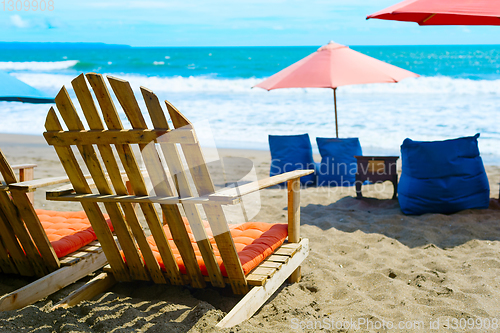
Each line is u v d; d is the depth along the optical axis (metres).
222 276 2.42
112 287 2.74
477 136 4.34
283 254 2.70
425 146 4.25
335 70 5.23
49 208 4.97
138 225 2.39
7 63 36.50
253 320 2.32
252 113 13.54
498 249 3.35
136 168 2.17
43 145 9.30
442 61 34.97
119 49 58.66
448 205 4.25
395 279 2.94
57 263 2.71
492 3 3.54
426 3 3.76
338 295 2.73
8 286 2.81
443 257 3.29
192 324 2.22
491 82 20.03
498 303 2.52
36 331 2.04
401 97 16.83
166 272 2.54
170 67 35.34
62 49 59.56
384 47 56.69
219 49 56.59
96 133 2.10
